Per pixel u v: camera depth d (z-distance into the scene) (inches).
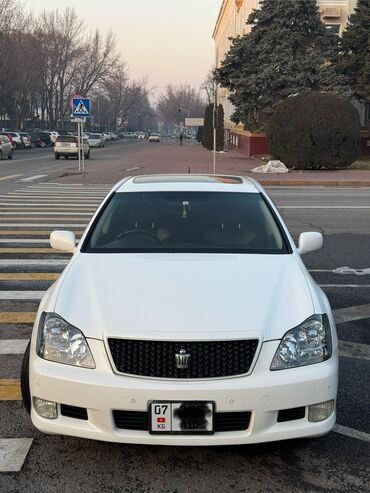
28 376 143.9
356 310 259.8
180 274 148.6
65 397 126.0
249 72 1285.7
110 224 182.2
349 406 165.3
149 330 126.0
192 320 128.3
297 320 132.7
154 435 122.7
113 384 122.5
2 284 297.9
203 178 219.8
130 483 127.8
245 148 1680.6
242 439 123.5
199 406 121.5
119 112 5541.3
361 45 1253.7
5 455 138.7
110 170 1085.8
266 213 188.4
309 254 378.3
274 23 1258.6
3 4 2508.6
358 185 855.1
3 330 229.5
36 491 124.9
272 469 133.6
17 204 607.2
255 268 154.0
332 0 1416.1
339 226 486.6
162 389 121.3
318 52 1234.0
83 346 127.9
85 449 141.2
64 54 3351.4
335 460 137.6
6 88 2662.4
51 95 3371.1
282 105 1024.2
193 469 133.2
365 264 350.9
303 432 127.1
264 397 122.9
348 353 207.0
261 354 125.6
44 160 1478.8
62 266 336.2
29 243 400.8
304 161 1018.1
